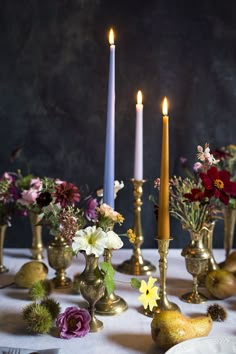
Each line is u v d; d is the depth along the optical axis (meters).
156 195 1.38
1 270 1.10
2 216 1.10
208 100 1.36
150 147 1.37
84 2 1.34
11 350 0.69
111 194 0.89
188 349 0.67
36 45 1.35
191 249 0.90
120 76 1.35
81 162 1.38
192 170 1.37
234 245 1.40
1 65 1.35
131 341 0.76
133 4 1.34
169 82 1.36
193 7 1.35
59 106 1.37
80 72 1.36
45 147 1.38
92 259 0.79
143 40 1.35
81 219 0.84
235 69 1.36
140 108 1.10
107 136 0.89
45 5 1.34
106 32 1.35
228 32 1.35
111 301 0.87
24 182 1.17
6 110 1.37
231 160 1.14
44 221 1.05
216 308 0.83
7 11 1.34
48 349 0.69
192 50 1.35
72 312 0.77
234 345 0.68
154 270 1.11
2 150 1.38
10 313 0.85
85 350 0.72
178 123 1.37
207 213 0.92
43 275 0.98
